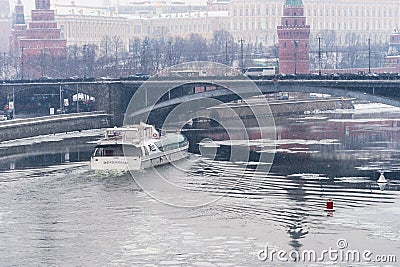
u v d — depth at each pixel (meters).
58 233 106.00
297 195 125.31
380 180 136.50
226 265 93.56
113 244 101.19
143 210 116.69
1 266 94.19
